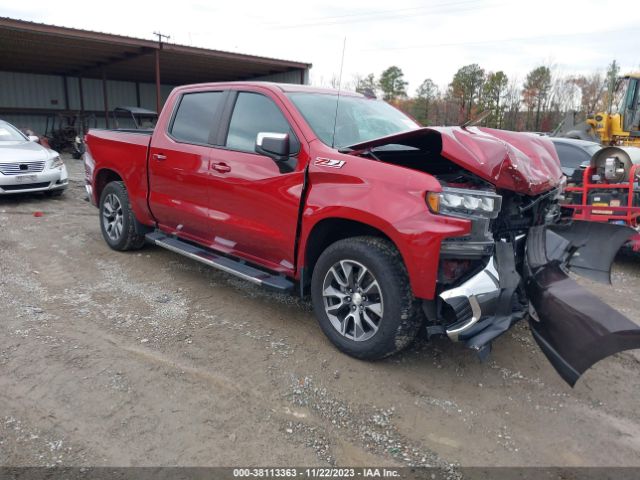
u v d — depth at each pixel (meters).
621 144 12.02
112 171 5.88
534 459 2.62
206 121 4.56
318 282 3.62
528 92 49.78
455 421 2.91
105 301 4.43
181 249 4.75
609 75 45.72
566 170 8.31
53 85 26.48
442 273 3.08
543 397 3.20
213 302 4.48
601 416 3.02
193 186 4.51
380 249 3.25
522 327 4.20
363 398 3.09
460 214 2.96
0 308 4.18
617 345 2.80
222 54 20.28
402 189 3.12
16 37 16.88
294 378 3.27
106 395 3.02
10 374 3.20
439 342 3.83
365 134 4.07
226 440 2.67
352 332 3.55
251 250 4.14
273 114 4.00
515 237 3.61
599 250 4.16
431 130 3.22
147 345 3.65
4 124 9.93
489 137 3.35
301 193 3.59
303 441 2.70
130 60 21.72
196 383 3.18
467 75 46.28
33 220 7.48
